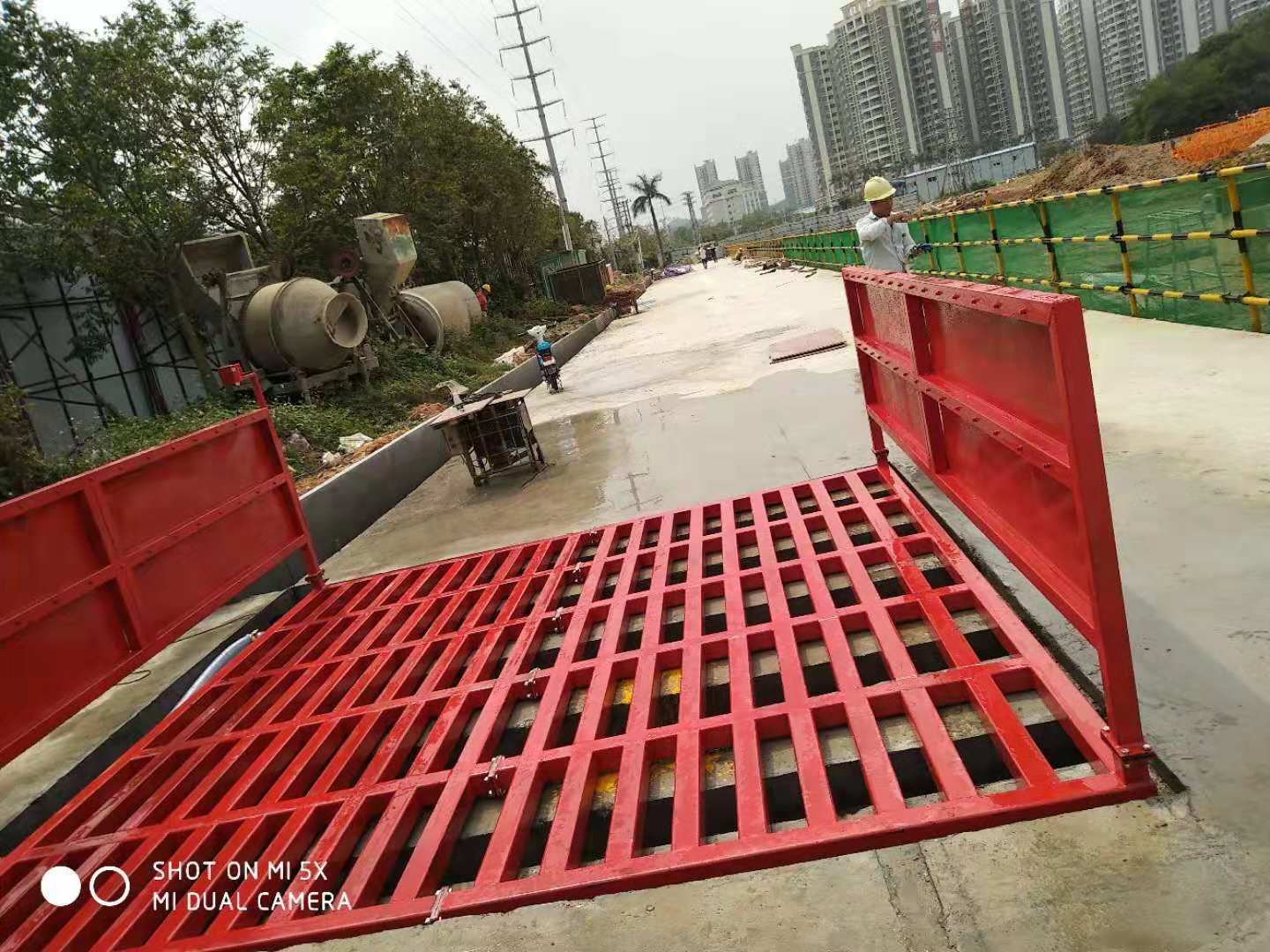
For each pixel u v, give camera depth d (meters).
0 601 3.37
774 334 13.76
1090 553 2.03
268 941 2.31
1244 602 2.79
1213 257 6.33
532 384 16.34
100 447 9.96
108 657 3.86
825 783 2.43
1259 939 1.64
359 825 2.88
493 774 2.90
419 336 18.02
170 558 4.39
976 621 3.29
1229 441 4.20
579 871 2.29
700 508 5.35
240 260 14.75
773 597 3.76
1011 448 2.57
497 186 29.67
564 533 5.73
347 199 19.77
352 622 4.97
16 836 3.60
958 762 2.38
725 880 2.16
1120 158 21.84
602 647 3.68
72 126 11.25
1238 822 1.94
